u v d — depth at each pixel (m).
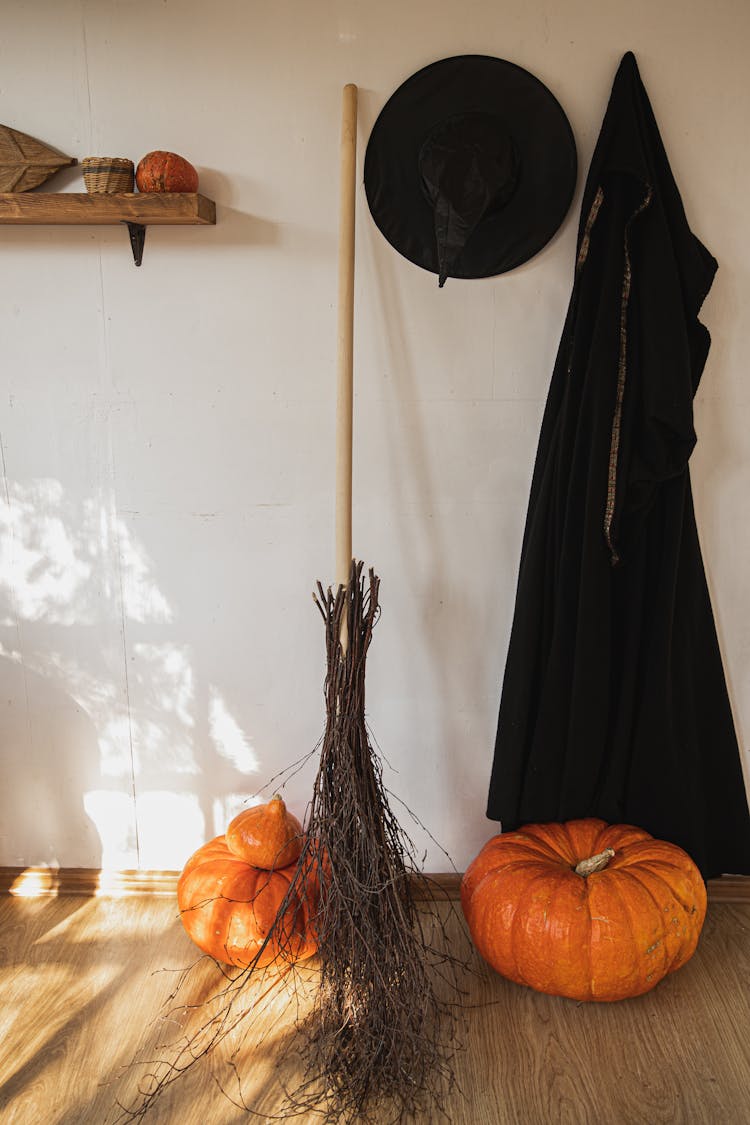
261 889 2.04
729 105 2.02
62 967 2.08
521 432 2.19
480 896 2.02
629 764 2.20
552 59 2.02
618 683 2.19
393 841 2.00
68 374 2.19
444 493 2.21
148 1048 1.83
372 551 2.25
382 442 2.20
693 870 2.03
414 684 2.31
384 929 1.82
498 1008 1.95
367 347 2.16
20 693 2.34
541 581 2.12
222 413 2.19
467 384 2.17
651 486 2.06
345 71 2.04
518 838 2.12
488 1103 1.70
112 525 2.25
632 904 1.89
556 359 2.11
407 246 2.09
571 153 2.02
